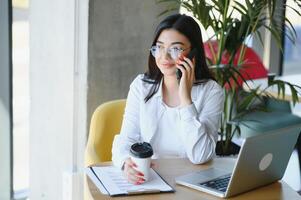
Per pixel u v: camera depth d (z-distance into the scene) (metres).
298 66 5.94
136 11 3.24
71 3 2.98
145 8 3.29
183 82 2.30
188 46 2.34
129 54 3.26
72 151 3.18
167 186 1.97
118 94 3.26
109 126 2.71
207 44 3.43
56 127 3.27
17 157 3.96
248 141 1.78
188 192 1.95
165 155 2.40
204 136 2.27
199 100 2.42
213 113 2.41
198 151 2.24
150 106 2.42
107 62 3.17
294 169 4.62
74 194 3.20
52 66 3.21
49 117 3.31
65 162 3.25
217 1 3.06
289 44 5.64
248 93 3.61
